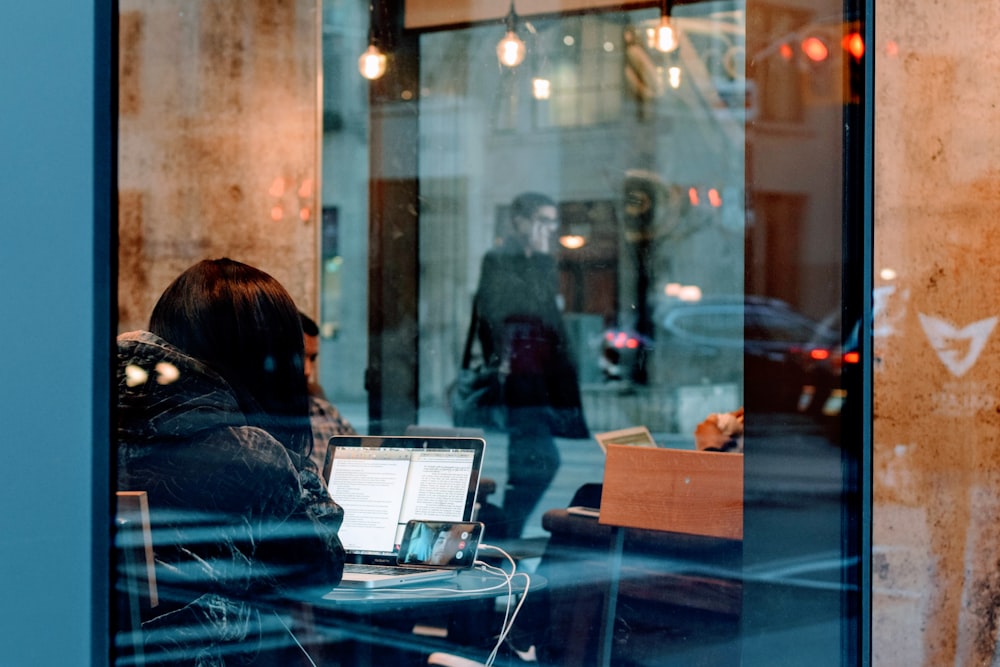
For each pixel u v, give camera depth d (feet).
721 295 21.43
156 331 6.17
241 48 15.80
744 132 6.82
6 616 4.14
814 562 6.55
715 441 9.11
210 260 6.42
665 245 21.80
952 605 6.77
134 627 4.54
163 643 5.12
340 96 17.33
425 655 8.49
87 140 4.12
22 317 4.14
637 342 21.18
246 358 6.12
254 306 6.22
